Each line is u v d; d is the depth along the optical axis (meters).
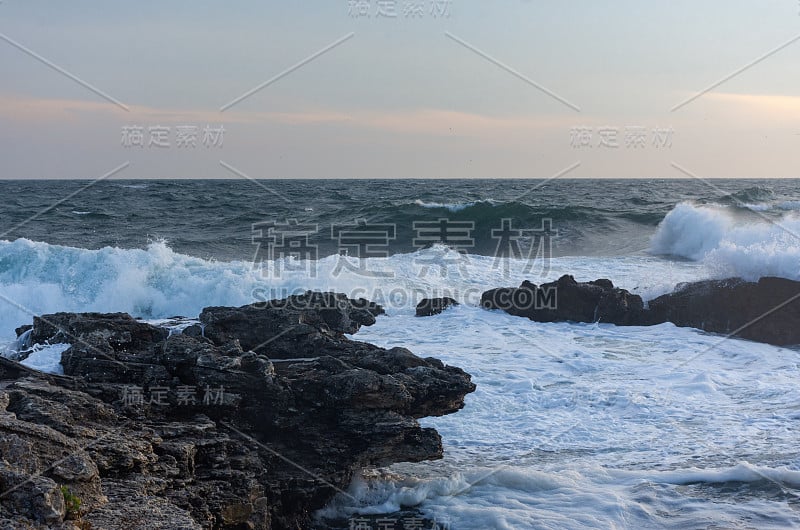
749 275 18.30
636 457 9.89
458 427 11.03
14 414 6.86
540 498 8.80
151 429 7.65
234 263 21.30
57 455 6.48
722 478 9.12
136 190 62.72
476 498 8.86
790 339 16.19
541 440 10.55
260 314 9.86
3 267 19.86
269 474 8.21
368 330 16.86
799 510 8.34
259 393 8.41
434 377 9.05
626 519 8.20
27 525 5.64
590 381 13.13
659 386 12.84
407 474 9.41
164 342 8.81
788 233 24.30
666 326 17.45
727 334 16.78
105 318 9.97
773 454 9.82
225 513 7.37
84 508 6.21
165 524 6.26
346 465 8.54
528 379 13.07
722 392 12.54
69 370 8.58
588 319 18.00
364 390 8.45
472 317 18.11
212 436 7.82
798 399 12.03
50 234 34.16
